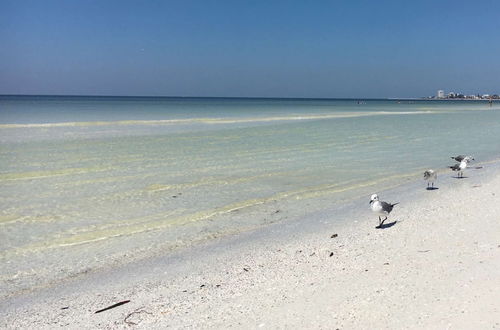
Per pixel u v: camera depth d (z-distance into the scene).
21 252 10.91
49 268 9.91
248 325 6.64
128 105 116.19
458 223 11.34
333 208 14.45
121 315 7.46
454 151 27.59
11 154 24.78
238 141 32.25
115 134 35.34
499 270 7.84
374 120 59.19
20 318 7.63
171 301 7.91
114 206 14.94
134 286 8.80
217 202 15.42
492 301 6.65
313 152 27.11
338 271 8.62
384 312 6.64
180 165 22.30
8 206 14.86
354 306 6.93
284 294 7.70
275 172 20.67
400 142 32.53
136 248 11.09
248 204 15.18
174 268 9.69
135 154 25.50
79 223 13.16
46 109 82.50
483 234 10.16
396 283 7.69
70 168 21.19
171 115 64.31
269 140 33.06
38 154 24.94
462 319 6.22
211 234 12.07
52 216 13.80
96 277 9.38
